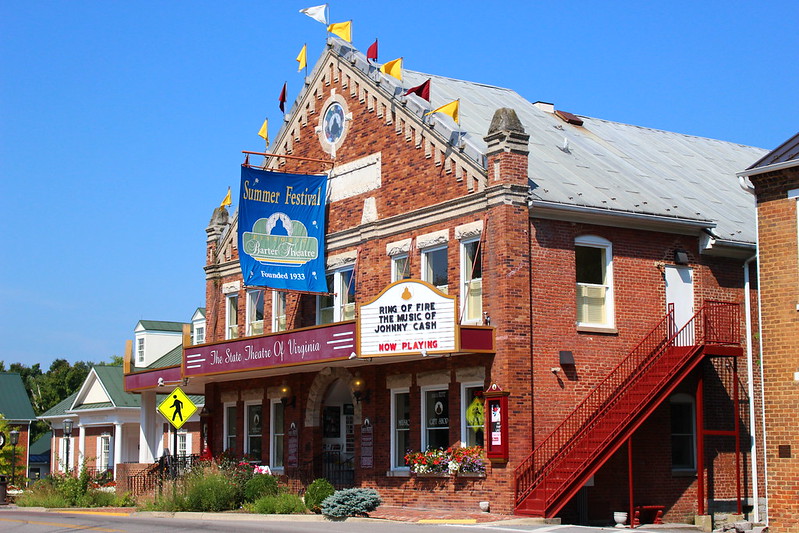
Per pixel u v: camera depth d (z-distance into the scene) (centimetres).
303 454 3484
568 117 3878
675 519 3003
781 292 2377
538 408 2762
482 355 2814
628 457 2781
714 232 3116
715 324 3019
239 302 4000
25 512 3331
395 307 2817
